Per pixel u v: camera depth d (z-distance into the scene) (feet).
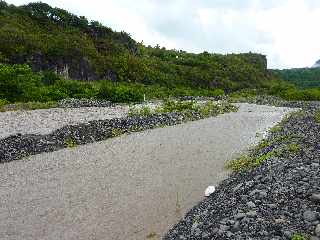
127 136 82.17
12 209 47.14
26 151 68.90
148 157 67.56
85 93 151.64
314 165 50.14
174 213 46.60
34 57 183.62
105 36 254.47
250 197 42.78
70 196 50.80
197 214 44.83
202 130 92.02
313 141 69.56
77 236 41.52
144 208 47.83
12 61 176.14
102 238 41.22
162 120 99.96
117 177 57.57
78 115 108.06
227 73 301.43
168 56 304.09
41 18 232.73
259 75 341.00
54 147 72.02
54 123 94.79
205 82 266.36
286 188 42.96
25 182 55.31
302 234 33.81
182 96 198.18
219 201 46.32
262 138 84.23
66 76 191.11
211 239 36.86
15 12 228.02
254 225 36.29
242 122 107.34
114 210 47.19
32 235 41.55
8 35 186.80
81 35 233.76
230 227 37.50
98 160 65.36
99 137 79.77
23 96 132.98
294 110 143.54
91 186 54.08
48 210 46.96
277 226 35.45
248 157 66.28
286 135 80.33
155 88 208.23
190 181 56.59
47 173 58.90
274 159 58.23
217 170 61.52
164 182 55.98
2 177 57.21
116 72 213.87
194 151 72.18
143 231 42.63
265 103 180.75
